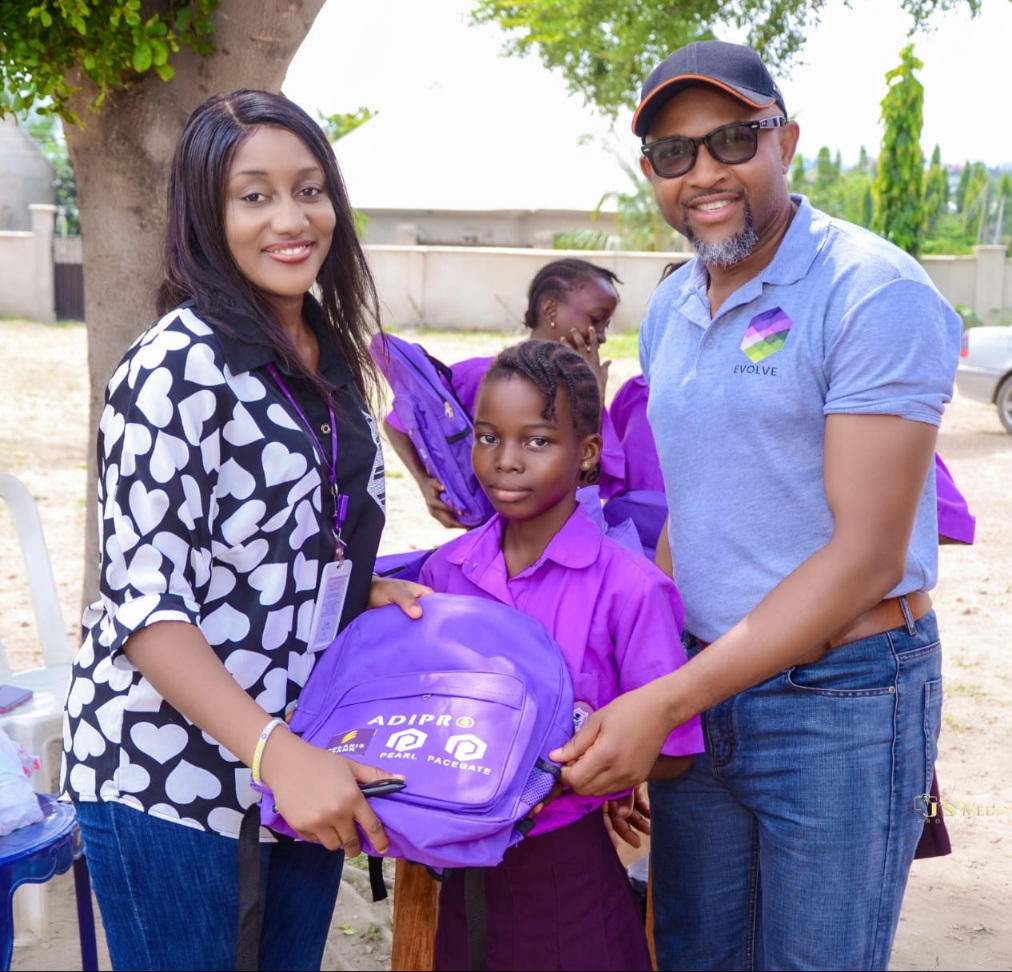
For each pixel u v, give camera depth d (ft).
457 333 65.46
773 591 6.36
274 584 6.29
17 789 7.48
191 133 6.24
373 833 5.59
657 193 6.98
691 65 6.56
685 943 8.08
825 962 7.14
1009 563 17.90
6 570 22.66
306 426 6.38
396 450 11.71
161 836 6.30
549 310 10.82
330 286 6.95
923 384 6.23
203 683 5.72
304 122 6.36
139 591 5.77
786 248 6.73
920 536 7.04
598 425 7.07
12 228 81.82
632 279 65.21
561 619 6.82
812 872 7.07
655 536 9.59
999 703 13.75
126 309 13.17
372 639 6.59
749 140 6.56
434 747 5.89
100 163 12.80
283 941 7.15
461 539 7.47
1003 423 23.61
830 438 6.44
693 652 7.49
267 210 6.20
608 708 6.22
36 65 11.16
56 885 11.91
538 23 28.94
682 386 7.12
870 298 6.33
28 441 35.19
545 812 6.44
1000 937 10.55
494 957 6.97
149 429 5.80
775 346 6.66
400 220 91.45
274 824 5.91
